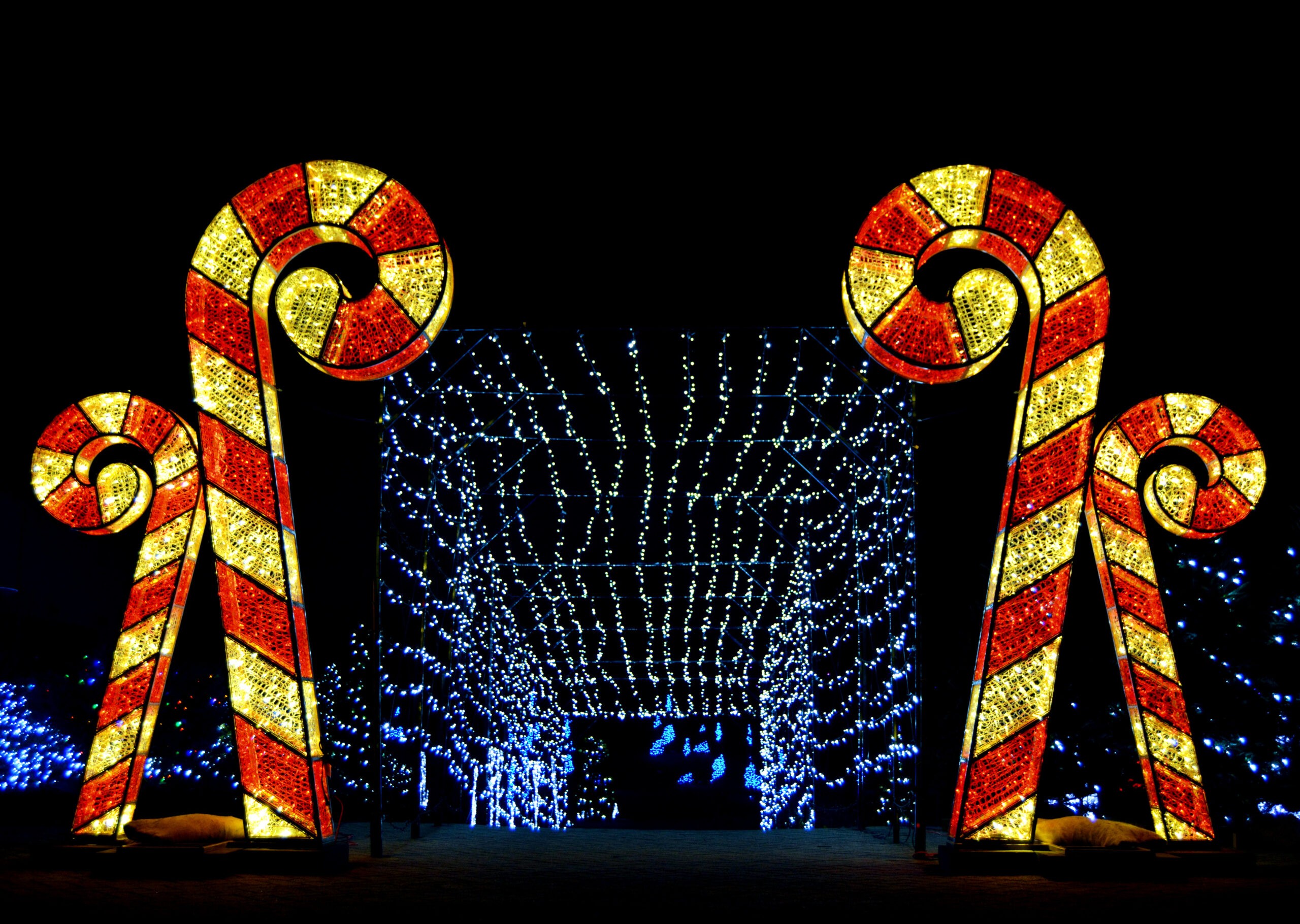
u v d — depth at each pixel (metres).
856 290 6.60
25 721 10.36
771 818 15.78
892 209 6.63
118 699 6.87
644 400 10.23
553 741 18.55
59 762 10.70
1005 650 6.55
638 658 19.94
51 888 5.59
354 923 4.64
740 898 5.44
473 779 11.93
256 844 6.38
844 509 12.12
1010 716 6.52
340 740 12.67
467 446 10.22
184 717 11.95
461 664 12.27
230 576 6.56
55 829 9.20
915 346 6.61
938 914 4.91
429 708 10.88
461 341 9.13
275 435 6.77
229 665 6.49
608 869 6.65
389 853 7.52
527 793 15.06
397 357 6.55
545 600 16.67
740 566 15.39
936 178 6.62
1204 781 6.71
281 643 6.50
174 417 7.02
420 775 9.37
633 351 9.05
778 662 17.36
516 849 7.97
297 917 4.79
